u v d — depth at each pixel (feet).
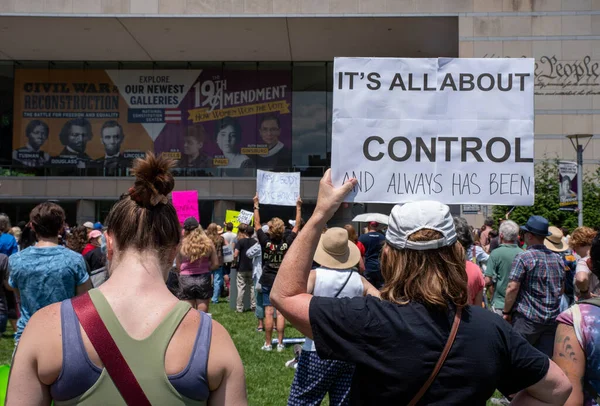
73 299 5.79
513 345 6.58
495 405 20.31
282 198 38.29
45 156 96.12
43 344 5.48
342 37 85.76
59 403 5.49
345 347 6.56
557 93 76.89
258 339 32.07
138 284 5.89
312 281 15.67
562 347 8.34
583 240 21.13
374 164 10.53
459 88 10.64
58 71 97.35
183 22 79.97
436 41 87.35
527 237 18.69
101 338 5.47
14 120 96.48
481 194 10.56
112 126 96.94
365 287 15.96
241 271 42.45
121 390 5.37
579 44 76.69
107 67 97.76
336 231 15.94
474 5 77.46
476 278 16.63
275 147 96.63
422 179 10.52
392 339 6.44
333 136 10.55
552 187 52.06
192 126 96.99
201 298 25.88
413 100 10.59
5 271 20.62
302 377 14.19
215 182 94.99
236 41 87.71
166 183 6.22
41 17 78.38
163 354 5.54
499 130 10.57
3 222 30.73
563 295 20.08
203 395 5.64
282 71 97.71
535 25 77.25
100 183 94.89
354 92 10.58
